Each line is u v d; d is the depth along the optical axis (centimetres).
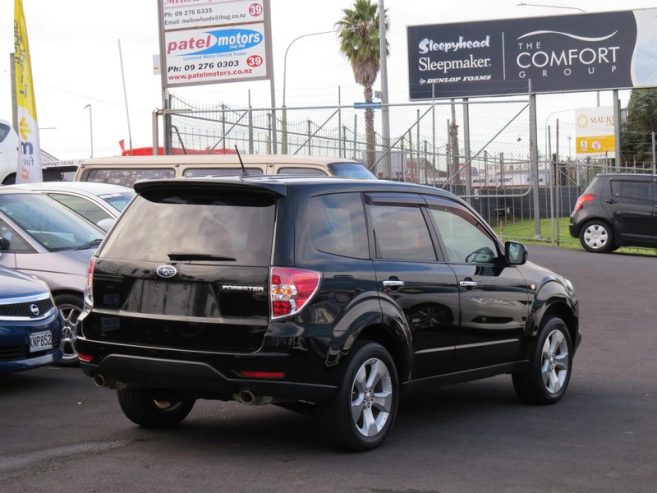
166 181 692
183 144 2250
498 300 829
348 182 729
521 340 860
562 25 3822
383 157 2467
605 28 3812
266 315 650
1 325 877
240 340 652
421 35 3888
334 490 604
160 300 676
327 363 660
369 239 723
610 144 5203
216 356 652
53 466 653
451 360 785
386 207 751
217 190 686
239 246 665
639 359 1127
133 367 679
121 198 1355
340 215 707
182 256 675
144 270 684
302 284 655
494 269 841
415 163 2570
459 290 788
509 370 854
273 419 812
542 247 2652
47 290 945
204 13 2394
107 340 693
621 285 1809
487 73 3859
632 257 2364
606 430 787
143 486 607
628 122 6694
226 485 611
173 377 666
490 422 814
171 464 661
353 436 686
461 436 761
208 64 2402
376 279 709
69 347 1040
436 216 798
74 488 602
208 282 663
